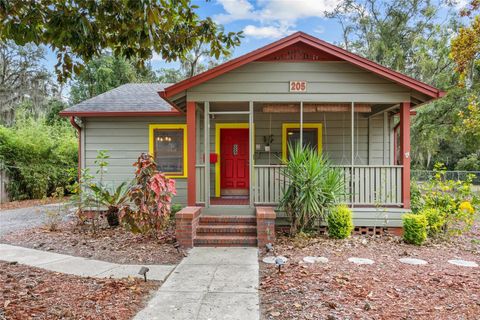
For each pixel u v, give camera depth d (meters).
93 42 4.47
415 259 5.49
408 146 7.40
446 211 7.33
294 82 7.46
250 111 7.48
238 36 5.01
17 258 5.54
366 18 21.31
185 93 7.54
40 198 14.51
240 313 3.47
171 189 6.66
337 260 5.40
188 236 6.31
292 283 4.30
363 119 10.00
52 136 15.98
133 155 10.01
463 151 25.31
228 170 10.23
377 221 7.33
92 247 6.26
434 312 3.45
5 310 3.45
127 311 3.52
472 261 5.43
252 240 6.41
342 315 3.37
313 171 6.73
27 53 23.72
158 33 4.77
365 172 7.48
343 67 7.46
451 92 15.10
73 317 3.34
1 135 13.63
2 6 3.75
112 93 11.59
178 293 4.02
